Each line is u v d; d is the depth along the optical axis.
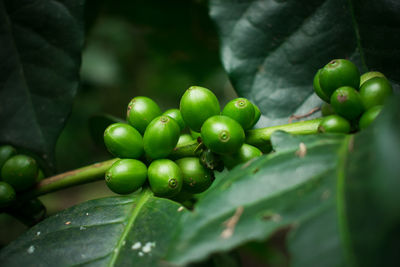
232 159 0.27
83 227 0.27
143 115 0.28
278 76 0.30
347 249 0.22
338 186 0.23
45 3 0.31
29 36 0.31
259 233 0.23
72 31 0.31
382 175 0.21
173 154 0.28
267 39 0.30
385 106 0.23
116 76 0.63
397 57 0.29
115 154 0.28
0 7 0.31
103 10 0.44
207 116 0.27
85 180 0.29
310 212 0.23
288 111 0.30
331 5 0.30
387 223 0.21
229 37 0.30
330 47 0.30
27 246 0.26
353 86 0.26
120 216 0.27
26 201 0.30
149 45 0.50
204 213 0.24
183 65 0.52
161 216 0.26
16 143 0.31
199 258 0.23
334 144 0.24
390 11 0.29
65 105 0.31
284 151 0.25
